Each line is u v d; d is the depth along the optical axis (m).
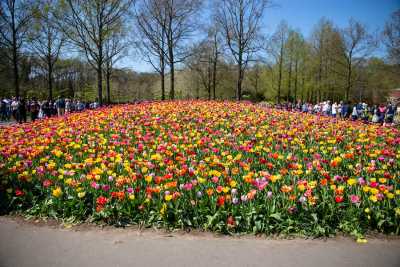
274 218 5.55
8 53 31.70
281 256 4.76
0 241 5.20
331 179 6.33
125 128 12.05
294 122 13.48
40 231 5.54
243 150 8.69
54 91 49.72
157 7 30.20
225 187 6.21
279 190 6.20
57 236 5.37
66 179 6.78
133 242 5.17
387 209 5.57
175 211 5.68
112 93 50.44
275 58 48.09
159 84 60.50
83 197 6.09
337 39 45.03
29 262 4.61
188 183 6.20
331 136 11.14
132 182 6.44
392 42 32.38
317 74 49.94
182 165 7.28
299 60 48.41
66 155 8.31
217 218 5.55
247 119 13.77
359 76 47.88
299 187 5.71
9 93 45.44
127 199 5.89
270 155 7.87
